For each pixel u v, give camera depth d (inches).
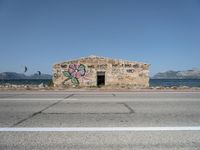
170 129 231.0
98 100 450.3
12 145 183.5
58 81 1298.0
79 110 333.7
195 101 437.7
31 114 304.7
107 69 1295.5
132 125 246.5
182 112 320.5
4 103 408.2
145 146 180.9
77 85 1288.1
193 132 220.8
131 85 1294.3
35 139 198.5
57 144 185.8
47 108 351.9
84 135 210.1
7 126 241.8
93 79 1291.8
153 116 293.1
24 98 486.3
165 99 468.8
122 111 326.3
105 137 204.1
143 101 435.8
